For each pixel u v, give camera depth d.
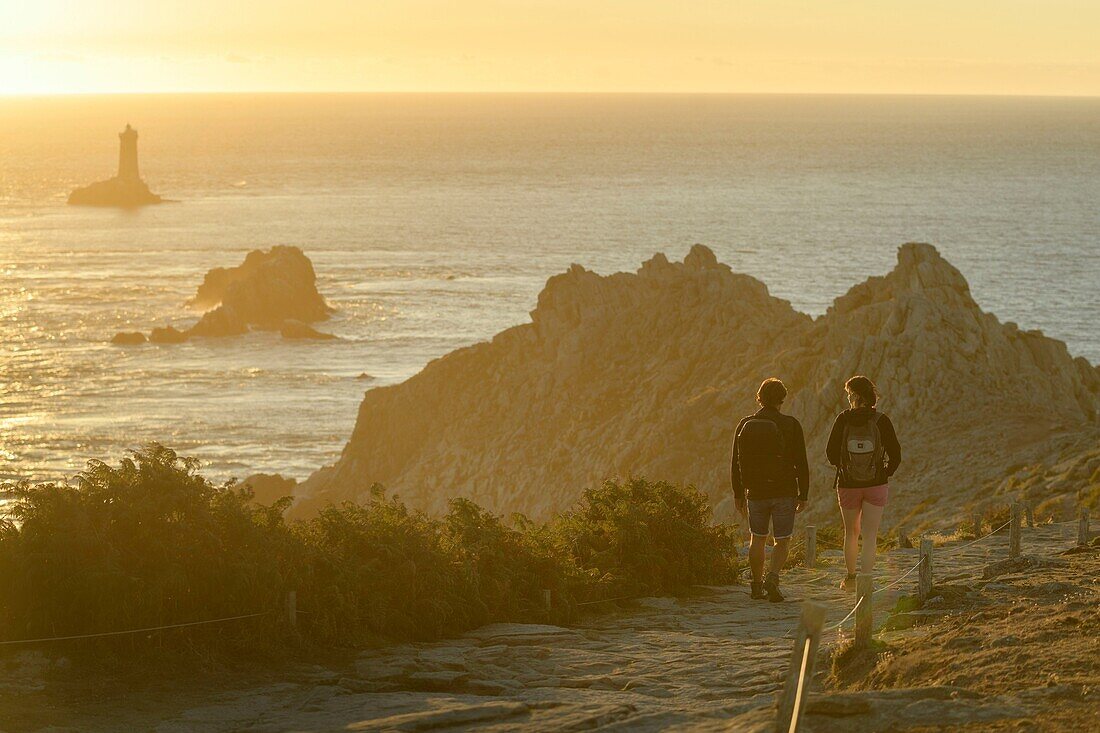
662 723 7.32
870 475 13.01
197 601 10.32
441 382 71.62
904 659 8.47
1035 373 51.28
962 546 19.41
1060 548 18.19
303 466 93.56
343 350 149.00
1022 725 6.34
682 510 16.83
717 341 63.66
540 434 64.12
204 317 157.62
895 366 50.75
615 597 14.48
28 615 9.75
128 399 118.00
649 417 59.25
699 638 11.45
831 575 16.84
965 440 45.50
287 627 10.52
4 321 166.75
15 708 8.52
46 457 94.88
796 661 6.29
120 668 9.48
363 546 12.07
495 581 12.90
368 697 8.80
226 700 8.88
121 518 10.23
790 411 51.25
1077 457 37.00
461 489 64.50
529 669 9.97
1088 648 7.84
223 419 109.38
